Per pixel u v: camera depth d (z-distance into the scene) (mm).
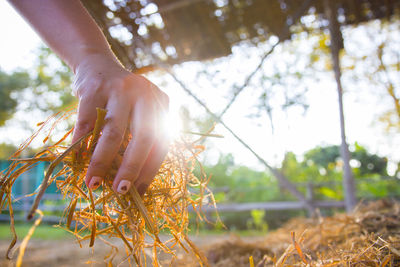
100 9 3242
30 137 957
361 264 894
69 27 846
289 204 7125
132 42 3701
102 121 727
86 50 823
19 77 12641
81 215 912
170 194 1019
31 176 8953
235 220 7797
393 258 897
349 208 4086
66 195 909
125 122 736
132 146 732
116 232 933
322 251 1180
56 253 3152
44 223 7367
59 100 12641
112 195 877
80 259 2744
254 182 9406
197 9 3670
